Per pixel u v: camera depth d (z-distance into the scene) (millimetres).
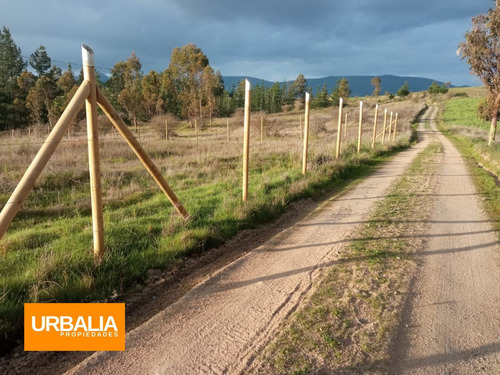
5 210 3250
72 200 7605
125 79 63844
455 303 3539
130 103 46562
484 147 17984
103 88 59906
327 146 16562
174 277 4160
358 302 3502
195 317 3285
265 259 4652
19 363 2705
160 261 4301
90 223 5840
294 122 48500
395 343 2877
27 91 50156
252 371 2551
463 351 2797
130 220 5672
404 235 5562
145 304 3578
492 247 5109
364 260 4551
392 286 3844
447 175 11648
